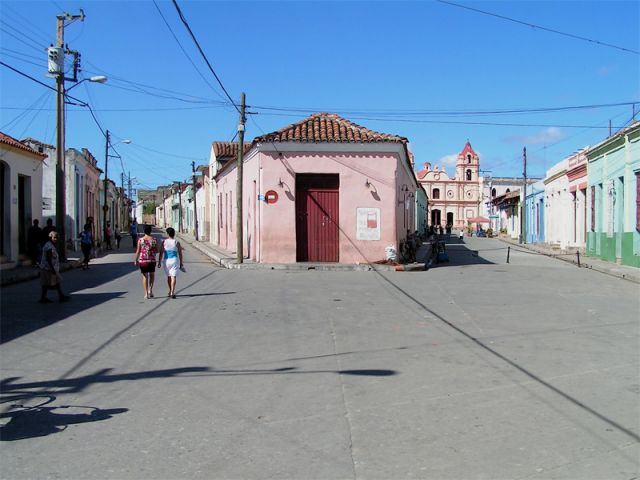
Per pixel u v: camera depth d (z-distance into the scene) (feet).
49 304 42.04
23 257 73.41
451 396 20.77
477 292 49.80
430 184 324.19
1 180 68.54
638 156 72.54
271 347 28.40
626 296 48.52
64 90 76.89
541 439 16.76
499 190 326.03
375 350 27.89
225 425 17.89
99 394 21.11
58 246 75.10
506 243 160.04
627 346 29.01
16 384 22.38
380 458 15.43
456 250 124.77
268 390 21.52
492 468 14.84
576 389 21.68
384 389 21.62
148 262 45.06
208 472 14.58
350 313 38.19
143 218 437.58
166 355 26.81
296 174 75.20
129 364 25.25
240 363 25.43
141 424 18.02
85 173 131.95
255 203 79.87
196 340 29.91
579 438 16.84
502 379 22.97
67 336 30.86
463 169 325.21
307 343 29.30
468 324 34.68
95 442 16.58
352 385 22.15
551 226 130.62
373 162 75.20
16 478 14.26
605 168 86.17
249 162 85.46
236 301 43.19
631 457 15.53
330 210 76.23
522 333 32.12
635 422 18.16
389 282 57.16
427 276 64.18
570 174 109.70
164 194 359.05
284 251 74.95
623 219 78.33
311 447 16.16
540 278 62.75
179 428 17.65
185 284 54.29
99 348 28.14
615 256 80.28
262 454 15.69
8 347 28.37
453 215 324.39
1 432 17.42
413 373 23.82
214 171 139.85
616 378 23.18
